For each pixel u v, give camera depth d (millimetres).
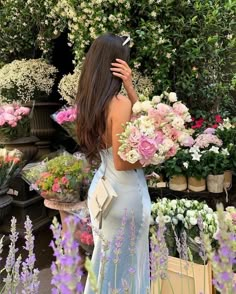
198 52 3049
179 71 3244
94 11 3002
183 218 1886
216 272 662
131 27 3100
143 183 1707
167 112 1501
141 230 1666
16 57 4562
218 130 3084
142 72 3283
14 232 1233
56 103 4391
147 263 1695
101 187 1641
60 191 2535
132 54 3156
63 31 4238
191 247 1802
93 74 1559
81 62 3309
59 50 4820
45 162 2994
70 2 3129
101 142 1622
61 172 2623
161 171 2826
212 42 3064
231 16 3221
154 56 3037
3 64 4512
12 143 3711
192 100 3414
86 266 665
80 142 1693
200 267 1779
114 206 1610
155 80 3162
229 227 885
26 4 4047
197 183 2775
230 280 646
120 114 1522
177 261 1839
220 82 3426
